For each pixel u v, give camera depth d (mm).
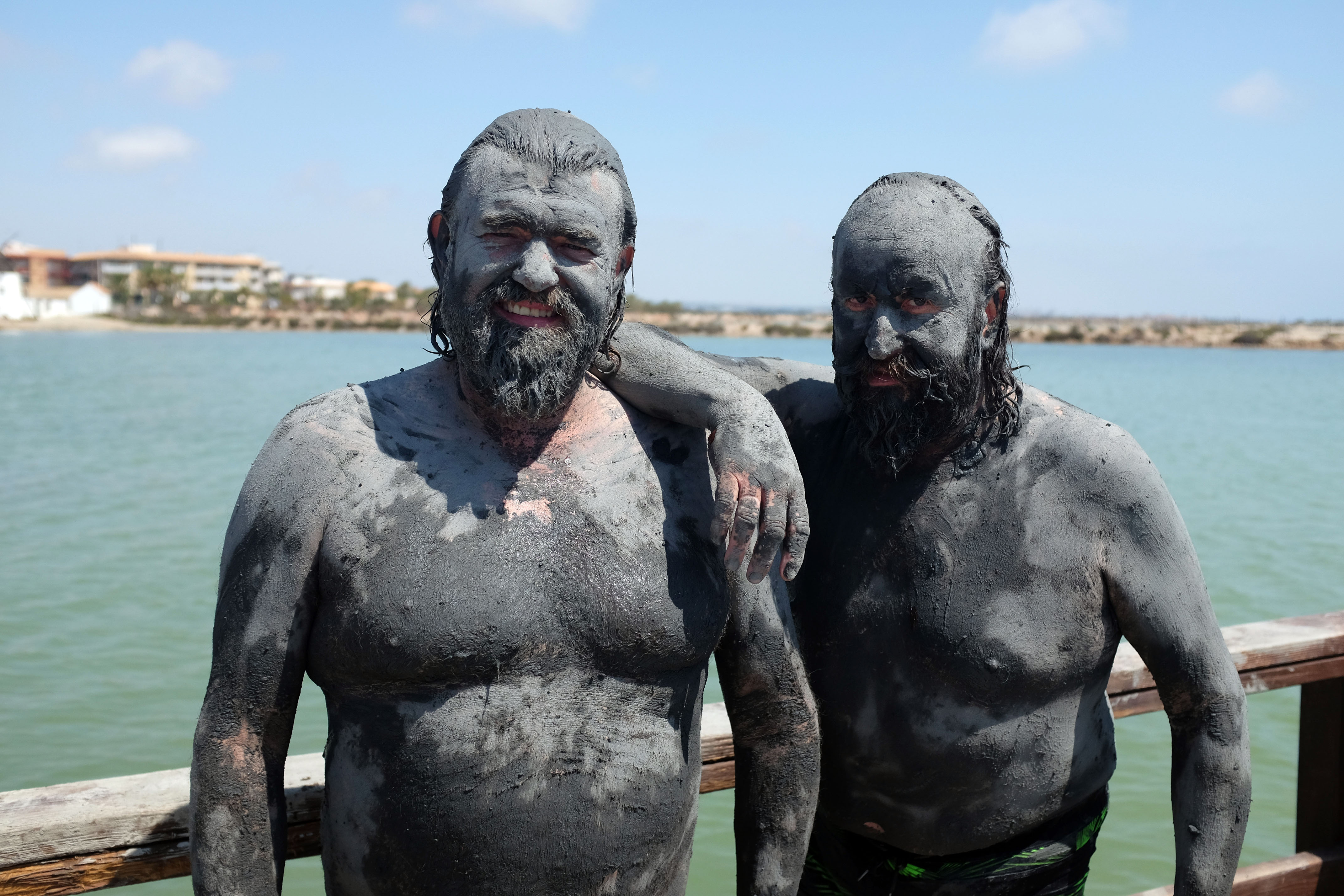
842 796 2430
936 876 2436
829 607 2377
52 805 2141
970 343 2211
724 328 113062
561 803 1890
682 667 2025
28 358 63375
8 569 12398
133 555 13219
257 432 27281
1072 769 2373
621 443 2111
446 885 1893
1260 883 3203
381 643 1854
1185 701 2318
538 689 1910
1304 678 3260
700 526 2096
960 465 2322
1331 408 40906
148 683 8602
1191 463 23859
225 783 1882
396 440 1999
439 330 2113
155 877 2195
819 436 2496
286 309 139250
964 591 2277
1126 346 149875
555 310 1944
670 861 2041
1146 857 5809
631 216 2104
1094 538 2293
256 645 1894
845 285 2221
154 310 136250
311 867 5988
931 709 2307
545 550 1935
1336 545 14250
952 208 2223
